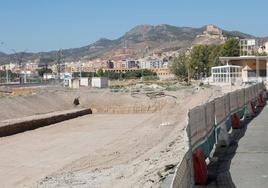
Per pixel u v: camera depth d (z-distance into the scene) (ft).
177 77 428.15
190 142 36.65
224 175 41.16
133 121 176.65
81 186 57.41
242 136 64.69
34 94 229.86
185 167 30.45
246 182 38.52
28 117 172.55
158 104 224.12
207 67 371.56
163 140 96.43
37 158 97.30
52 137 132.16
